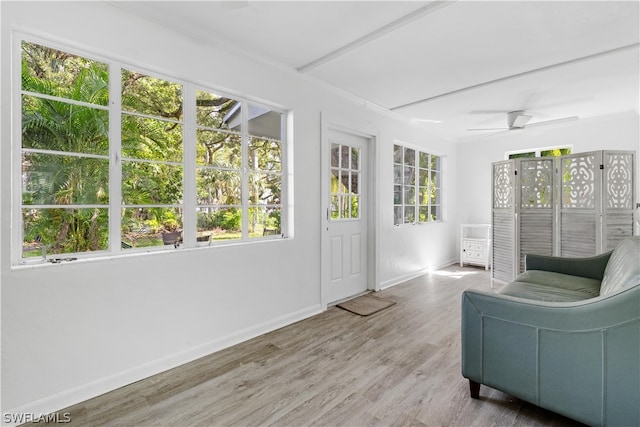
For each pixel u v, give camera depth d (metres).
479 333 1.73
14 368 1.60
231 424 1.60
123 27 1.95
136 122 2.11
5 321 1.58
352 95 3.53
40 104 1.77
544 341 1.54
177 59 2.19
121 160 2.03
